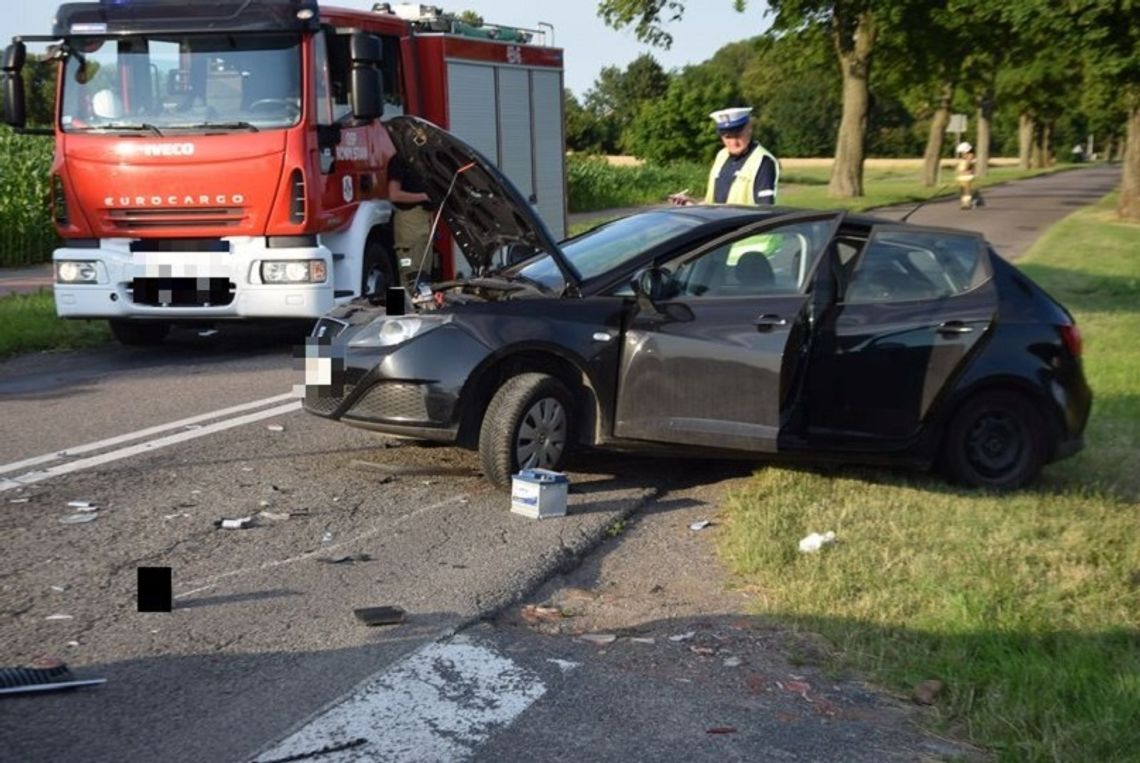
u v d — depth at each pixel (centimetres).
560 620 538
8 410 934
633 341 726
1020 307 763
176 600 537
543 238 736
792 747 422
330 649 489
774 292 732
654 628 529
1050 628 522
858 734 433
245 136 1098
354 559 596
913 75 4869
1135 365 1170
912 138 11862
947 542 638
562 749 416
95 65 1126
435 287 773
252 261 1112
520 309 715
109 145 1109
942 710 450
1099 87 3131
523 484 673
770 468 778
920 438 746
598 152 8031
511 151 1537
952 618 527
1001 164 11356
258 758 400
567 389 725
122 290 1127
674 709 448
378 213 1227
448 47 1379
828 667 485
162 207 1110
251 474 749
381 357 704
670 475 780
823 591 558
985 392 752
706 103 6066
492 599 547
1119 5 2633
